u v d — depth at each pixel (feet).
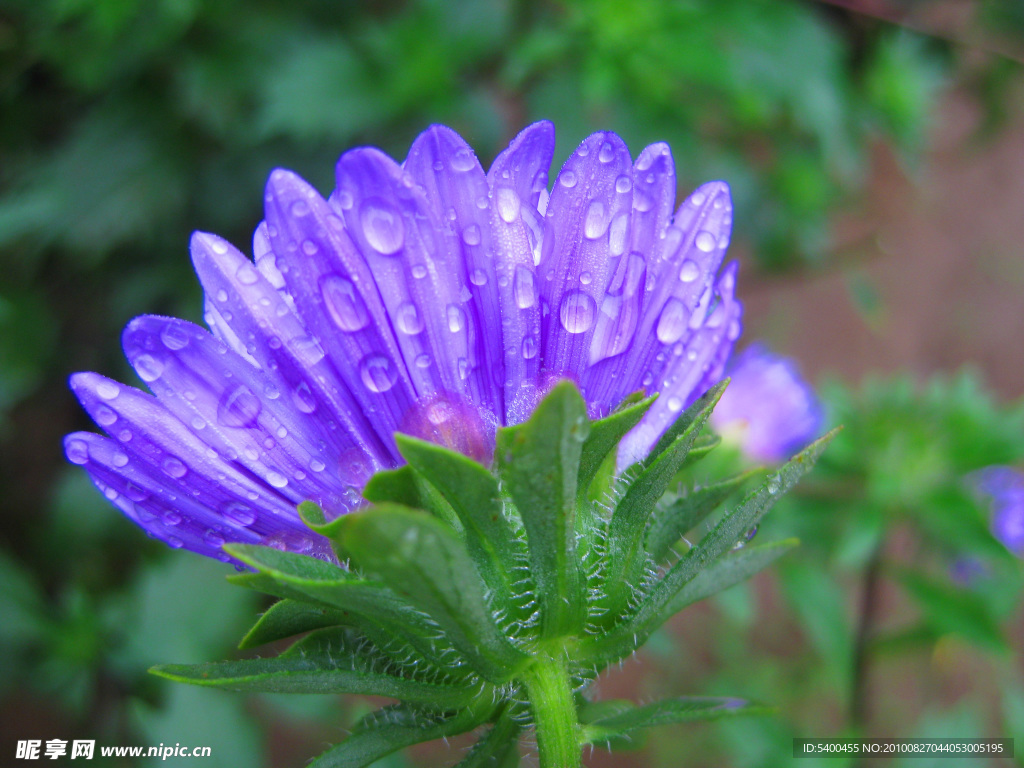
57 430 1.23
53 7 0.99
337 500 0.45
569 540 0.42
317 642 0.46
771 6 1.05
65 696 1.00
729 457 0.82
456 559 0.38
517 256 0.43
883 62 1.24
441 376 0.43
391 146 1.05
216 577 0.99
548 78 1.04
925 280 1.69
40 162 1.09
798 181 1.25
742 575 0.47
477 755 0.46
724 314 0.49
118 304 1.12
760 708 0.45
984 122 1.66
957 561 0.94
